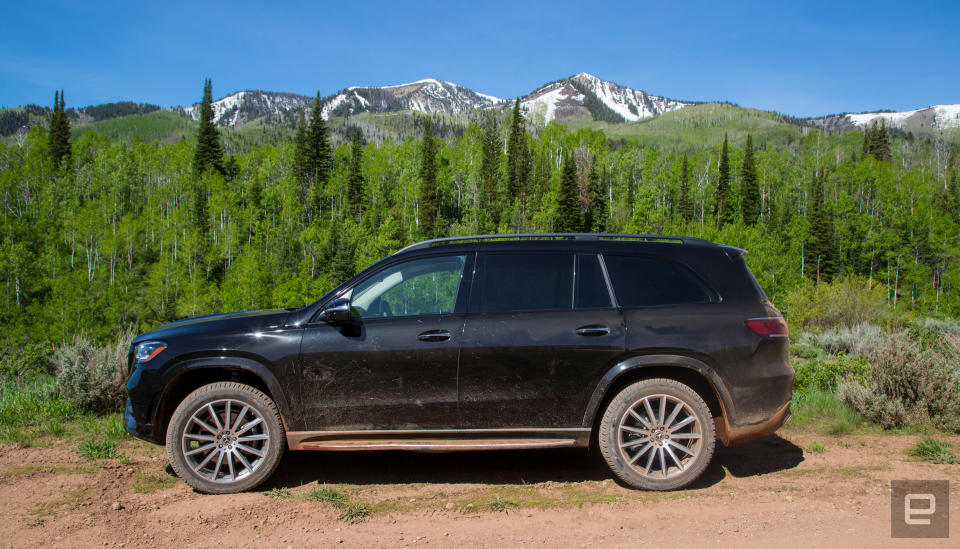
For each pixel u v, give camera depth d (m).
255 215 113.00
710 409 4.21
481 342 3.91
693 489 3.97
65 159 134.00
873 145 157.88
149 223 104.19
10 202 116.25
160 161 138.12
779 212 109.88
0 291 71.31
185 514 3.53
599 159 127.38
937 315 39.00
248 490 3.96
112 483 4.07
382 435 3.99
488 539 3.18
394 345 3.93
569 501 3.74
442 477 4.25
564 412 3.94
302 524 3.39
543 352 3.90
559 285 4.08
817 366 7.57
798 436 5.35
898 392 5.73
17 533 3.24
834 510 3.56
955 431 5.41
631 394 3.92
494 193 124.94
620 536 3.21
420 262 4.20
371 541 3.16
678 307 4.01
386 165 135.12
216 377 4.22
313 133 136.12
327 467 4.49
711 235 70.38
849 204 92.12
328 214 123.81
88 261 88.44
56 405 5.98
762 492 3.89
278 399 3.96
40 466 4.41
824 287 26.36
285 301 72.44
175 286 80.69
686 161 122.19
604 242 4.23
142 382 4.02
